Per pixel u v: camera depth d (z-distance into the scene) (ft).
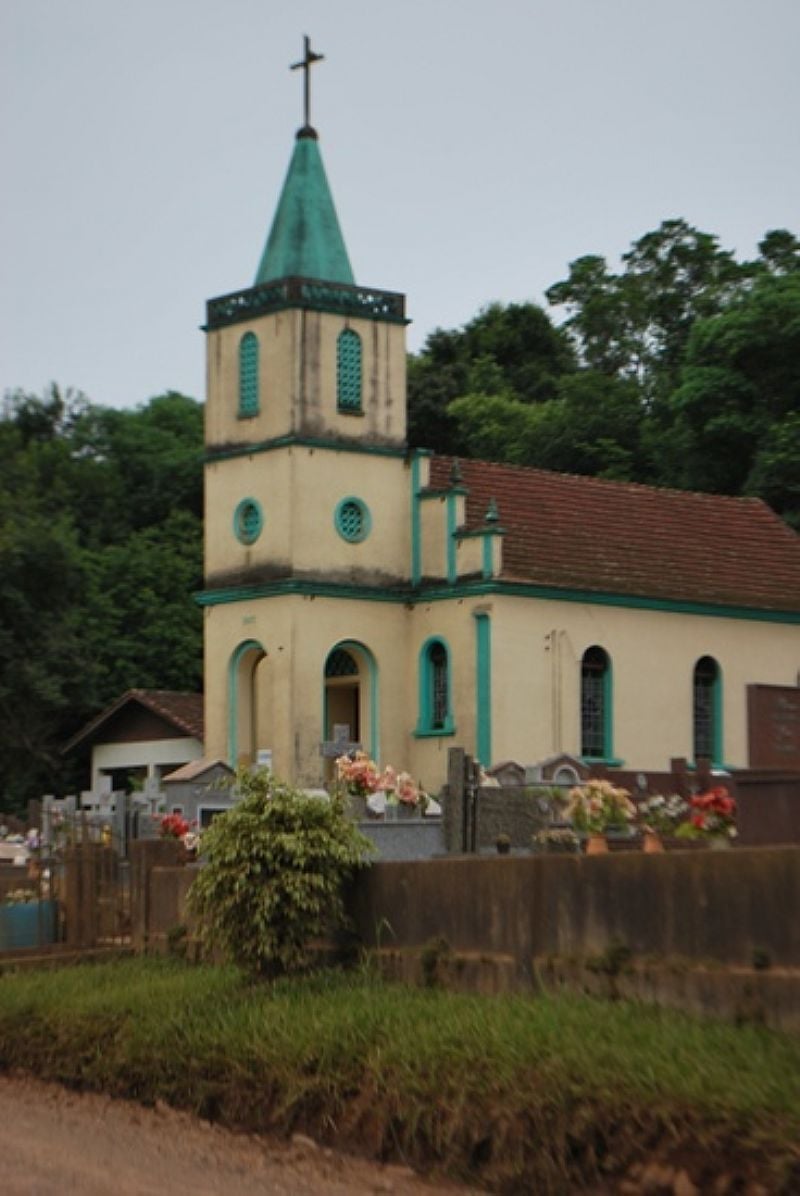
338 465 179.22
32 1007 84.02
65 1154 68.08
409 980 79.10
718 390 245.65
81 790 213.46
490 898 75.56
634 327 304.71
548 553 181.06
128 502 284.20
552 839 103.86
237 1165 65.72
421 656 179.22
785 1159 53.52
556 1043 62.64
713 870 65.98
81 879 101.04
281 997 77.36
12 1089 79.82
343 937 82.99
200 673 249.96
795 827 79.97
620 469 268.21
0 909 100.01
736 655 189.37
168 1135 70.23
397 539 181.57
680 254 304.50
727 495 249.55
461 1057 64.03
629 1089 58.18
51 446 277.64
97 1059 78.23
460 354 315.37
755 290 258.16
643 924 68.54
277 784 84.84
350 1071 67.51
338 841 83.10
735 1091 56.18
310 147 184.24
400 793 117.60
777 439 236.63
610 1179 57.77
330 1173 64.03
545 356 315.99
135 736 206.90
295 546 176.35
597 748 179.11
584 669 179.11
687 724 184.85
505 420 287.89
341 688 184.03
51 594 215.51
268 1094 70.03
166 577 254.68
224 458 182.91
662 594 183.42
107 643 243.81
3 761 210.18
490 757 172.14
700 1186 55.36
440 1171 62.64
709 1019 64.64
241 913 82.48
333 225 183.42
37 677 209.77
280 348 179.22
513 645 174.70
